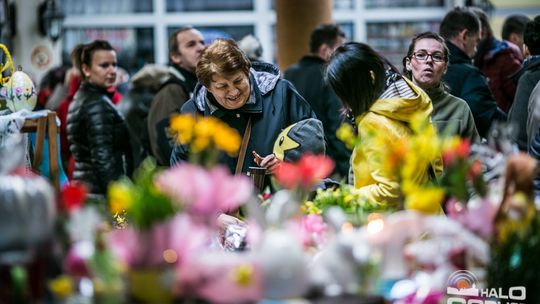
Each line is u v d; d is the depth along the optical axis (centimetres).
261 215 423
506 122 815
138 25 1770
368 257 416
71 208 409
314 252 454
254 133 687
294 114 696
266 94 695
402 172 457
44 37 1524
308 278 404
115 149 915
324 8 1256
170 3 1777
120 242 390
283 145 661
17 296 393
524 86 763
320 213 517
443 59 726
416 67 727
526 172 455
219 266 391
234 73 671
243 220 617
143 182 394
